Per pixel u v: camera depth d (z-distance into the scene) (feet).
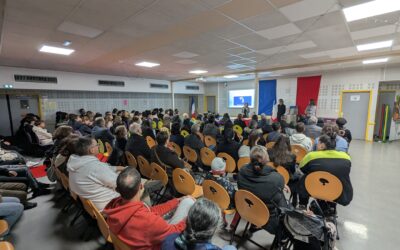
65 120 21.40
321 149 7.04
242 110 34.76
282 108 26.96
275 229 5.16
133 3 8.17
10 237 6.84
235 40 13.34
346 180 6.44
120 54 16.65
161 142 8.51
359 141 24.18
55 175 9.64
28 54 16.12
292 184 8.14
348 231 7.08
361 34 12.38
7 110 22.24
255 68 24.52
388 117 23.82
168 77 32.58
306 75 28.89
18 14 8.93
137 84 32.48
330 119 27.17
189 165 11.83
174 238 3.18
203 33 11.93
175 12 9.07
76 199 6.89
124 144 11.34
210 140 14.78
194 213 2.89
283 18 9.91
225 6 8.61
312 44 14.42
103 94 29.55
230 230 7.06
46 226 7.47
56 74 24.25
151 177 8.68
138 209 3.74
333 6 8.70
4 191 8.15
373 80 23.84
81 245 6.48
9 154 11.84
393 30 11.66
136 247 3.65
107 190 5.90
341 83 26.07
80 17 9.38
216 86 41.57
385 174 12.65
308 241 4.10
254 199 5.17
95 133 14.01
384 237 6.75
